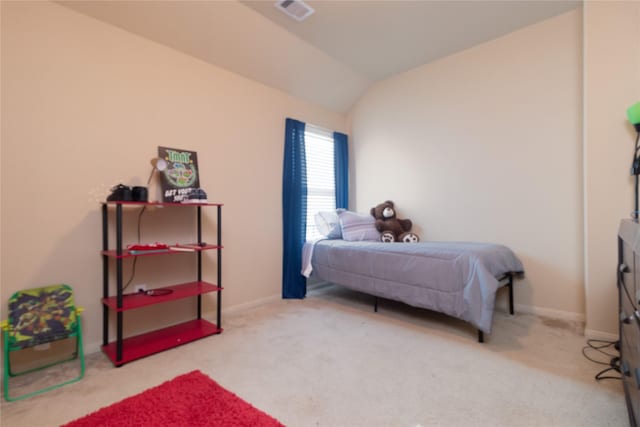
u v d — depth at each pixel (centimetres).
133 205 227
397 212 364
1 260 177
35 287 187
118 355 188
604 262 216
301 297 337
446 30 276
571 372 176
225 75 284
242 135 297
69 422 137
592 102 217
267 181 320
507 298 284
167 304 248
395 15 254
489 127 295
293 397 156
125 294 222
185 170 253
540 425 135
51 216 193
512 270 256
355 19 259
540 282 271
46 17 191
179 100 253
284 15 254
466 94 309
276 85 324
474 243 282
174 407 146
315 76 338
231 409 144
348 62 333
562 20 256
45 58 191
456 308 223
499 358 194
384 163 376
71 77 201
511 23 267
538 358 193
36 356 189
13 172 181
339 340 224
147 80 235
